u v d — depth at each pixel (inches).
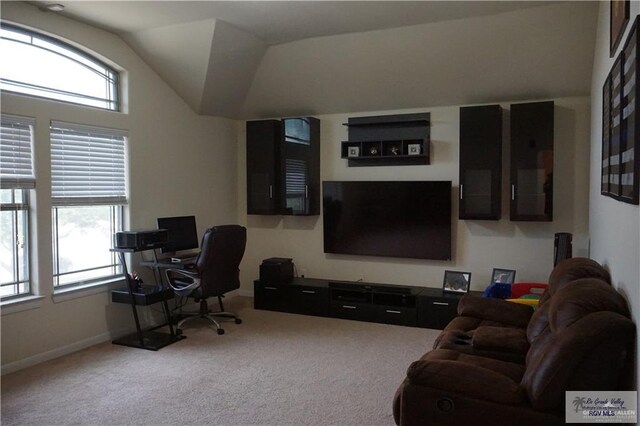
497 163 194.9
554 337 85.5
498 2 160.1
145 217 201.9
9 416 121.3
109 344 179.5
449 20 176.7
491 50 183.8
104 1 157.9
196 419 119.7
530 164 190.7
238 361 160.7
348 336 188.7
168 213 213.8
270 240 253.9
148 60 201.3
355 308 212.7
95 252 184.9
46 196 162.6
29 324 157.4
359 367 154.8
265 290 230.1
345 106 228.7
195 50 191.3
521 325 136.2
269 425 116.5
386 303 209.8
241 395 133.6
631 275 82.5
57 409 125.3
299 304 223.3
